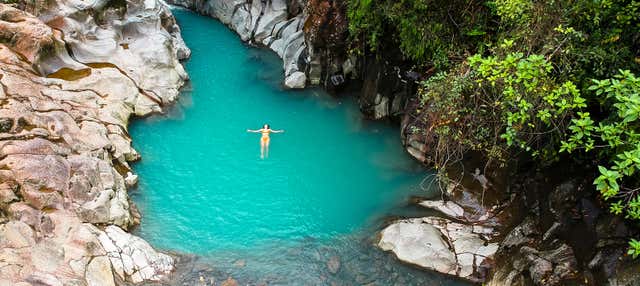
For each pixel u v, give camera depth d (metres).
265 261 15.31
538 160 15.12
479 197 16.67
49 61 20.67
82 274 13.03
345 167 19.33
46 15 22.42
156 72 23.09
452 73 14.65
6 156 14.93
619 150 10.88
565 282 12.23
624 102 9.23
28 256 12.73
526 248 13.56
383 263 15.16
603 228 12.12
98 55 22.50
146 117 21.66
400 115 20.62
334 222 16.91
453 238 15.43
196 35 29.41
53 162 15.40
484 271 14.44
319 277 14.77
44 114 17.25
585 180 13.23
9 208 13.61
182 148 20.17
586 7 11.83
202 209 17.30
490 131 14.68
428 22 17.31
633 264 11.04
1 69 18.33
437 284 14.45
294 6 27.39
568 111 12.05
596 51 11.69
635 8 11.15
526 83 10.57
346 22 21.55
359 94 22.73
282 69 25.69
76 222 14.36
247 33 28.83
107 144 17.95
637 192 11.37
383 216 16.97
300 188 18.36
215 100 23.25
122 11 24.64
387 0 18.20
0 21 19.91
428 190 17.72
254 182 18.61
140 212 16.98
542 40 12.53
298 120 22.00
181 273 14.67
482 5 16.52
